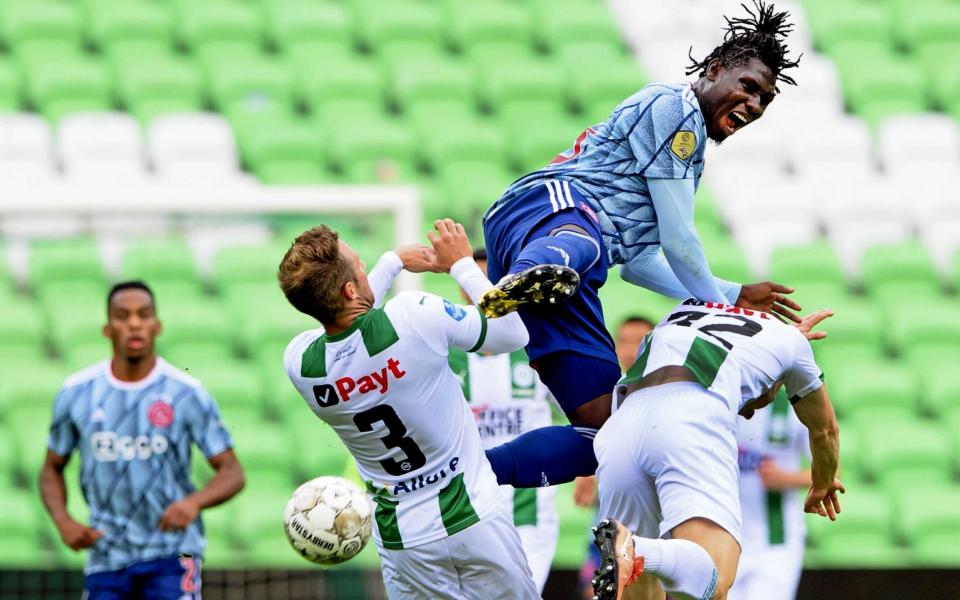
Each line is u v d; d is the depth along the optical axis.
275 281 37.34
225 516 30.44
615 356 15.22
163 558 20.11
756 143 46.06
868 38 51.19
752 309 16.41
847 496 33.34
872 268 42.50
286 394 34.00
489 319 14.52
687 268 14.67
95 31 46.66
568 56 49.03
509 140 45.62
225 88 45.25
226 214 26.75
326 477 15.59
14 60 45.25
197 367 34.97
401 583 15.38
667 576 13.12
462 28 49.62
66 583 24.62
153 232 27.86
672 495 13.98
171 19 47.84
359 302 14.41
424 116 45.62
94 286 36.91
